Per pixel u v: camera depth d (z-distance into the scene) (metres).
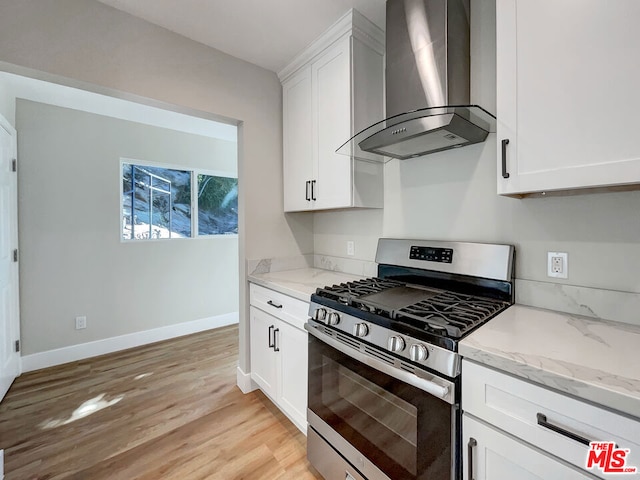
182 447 1.67
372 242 2.01
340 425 1.32
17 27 1.39
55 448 1.66
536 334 0.95
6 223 2.28
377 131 1.41
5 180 2.27
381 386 1.13
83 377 2.45
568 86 0.92
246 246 2.18
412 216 1.76
